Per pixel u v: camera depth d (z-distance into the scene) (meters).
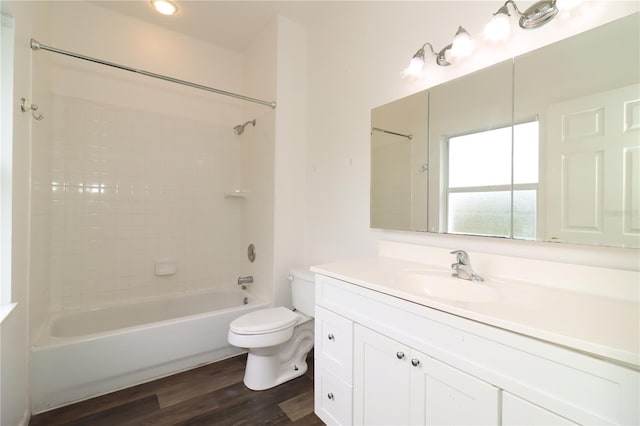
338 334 1.30
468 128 1.32
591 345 0.61
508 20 1.14
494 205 1.23
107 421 1.47
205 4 2.16
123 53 2.32
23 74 1.43
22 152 1.43
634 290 0.89
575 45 1.00
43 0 1.82
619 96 0.91
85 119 2.17
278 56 2.28
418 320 0.96
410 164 1.56
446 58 1.39
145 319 2.35
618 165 0.91
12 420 1.26
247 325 1.71
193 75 2.64
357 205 1.91
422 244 1.54
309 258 2.36
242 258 2.84
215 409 1.57
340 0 2.05
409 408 0.99
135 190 2.39
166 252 2.54
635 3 0.90
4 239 1.26
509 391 0.74
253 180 2.64
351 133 1.95
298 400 1.65
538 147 1.09
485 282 1.15
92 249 2.21
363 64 1.86
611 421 0.59
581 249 1.02
